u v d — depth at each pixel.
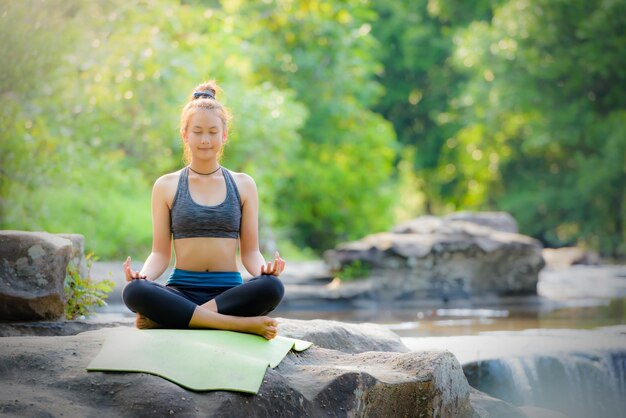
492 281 13.95
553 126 28.31
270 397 4.48
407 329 9.85
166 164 16.72
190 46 16.67
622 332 8.80
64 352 4.71
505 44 28.72
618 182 28.08
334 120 24.94
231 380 4.48
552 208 29.89
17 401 4.12
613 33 27.33
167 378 4.44
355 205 25.34
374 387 4.86
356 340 6.34
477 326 10.07
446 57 33.94
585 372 7.44
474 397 6.29
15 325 6.09
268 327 5.19
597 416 7.42
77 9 12.34
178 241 5.56
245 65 18.19
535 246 14.05
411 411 5.09
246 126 17.95
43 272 6.20
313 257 24.75
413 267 13.74
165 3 15.88
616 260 27.08
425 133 35.34
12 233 6.25
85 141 15.37
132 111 15.55
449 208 36.34
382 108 34.97
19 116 11.96
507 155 30.92
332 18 24.11
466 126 32.19
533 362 7.30
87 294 6.98
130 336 4.81
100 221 15.12
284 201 24.45
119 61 14.16
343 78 24.30
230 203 5.60
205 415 4.25
